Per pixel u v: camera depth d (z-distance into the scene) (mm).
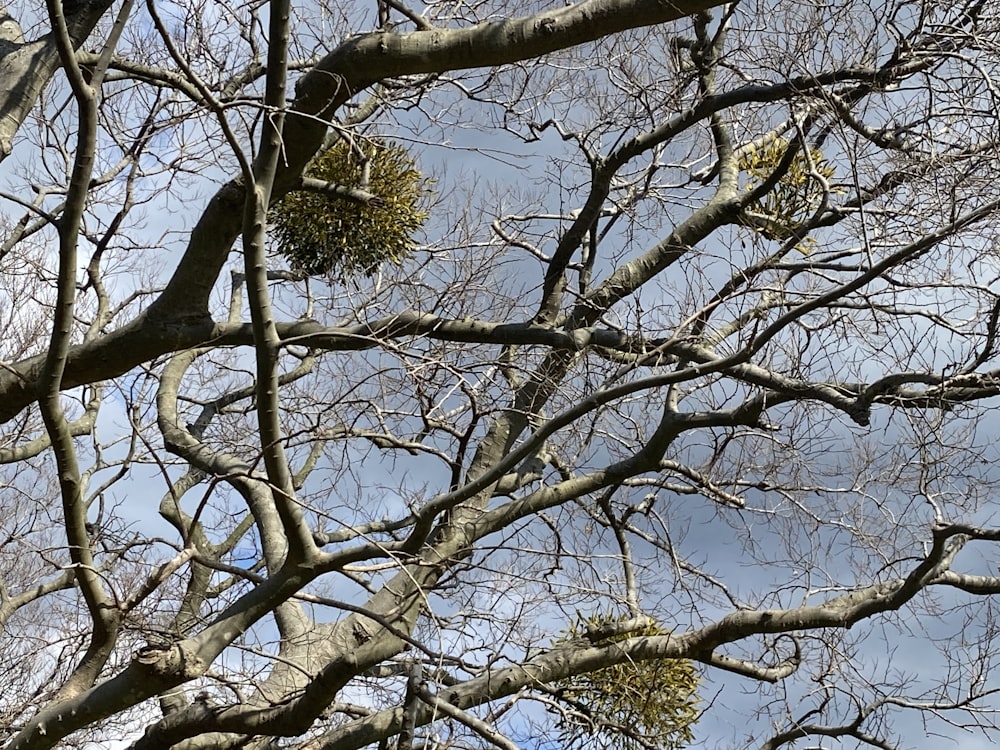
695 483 7535
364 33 5824
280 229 8234
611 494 8039
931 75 6203
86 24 6418
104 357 6383
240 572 5750
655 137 7906
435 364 6363
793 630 7383
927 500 6516
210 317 6555
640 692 7758
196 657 5621
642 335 7039
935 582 7273
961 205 5832
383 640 6961
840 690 7633
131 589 6758
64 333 4996
